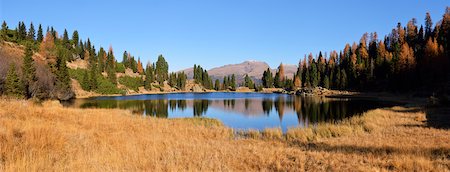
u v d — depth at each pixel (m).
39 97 56.91
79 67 120.50
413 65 74.81
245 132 21.53
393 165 9.11
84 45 149.38
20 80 49.81
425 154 10.53
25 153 8.13
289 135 18.75
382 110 32.06
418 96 60.62
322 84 117.19
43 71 70.50
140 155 9.84
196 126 22.38
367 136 16.23
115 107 50.16
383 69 91.62
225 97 88.44
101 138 12.79
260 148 12.47
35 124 12.91
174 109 47.78
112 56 142.50
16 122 12.43
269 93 125.06
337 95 87.50
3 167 7.06
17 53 93.44
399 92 74.69
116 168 8.04
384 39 120.56
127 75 141.25
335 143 14.41
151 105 56.00
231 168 8.97
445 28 88.81
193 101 69.12
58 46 129.25
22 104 21.69
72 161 8.37
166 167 8.68
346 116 34.94
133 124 20.25
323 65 128.25
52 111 20.97
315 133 18.78
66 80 78.44
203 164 8.96
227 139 17.23
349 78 100.94
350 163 9.65
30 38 121.31
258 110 45.62
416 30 106.75
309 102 62.09
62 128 13.59
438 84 64.25
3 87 48.06
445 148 11.55
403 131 17.08
